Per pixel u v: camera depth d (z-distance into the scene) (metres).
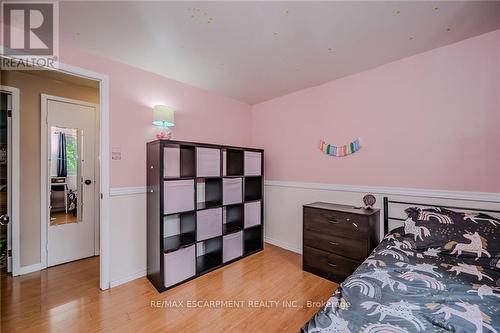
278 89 3.01
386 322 0.90
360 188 2.50
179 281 2.22
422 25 1.68
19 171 2.38
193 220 2.41
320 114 2.85
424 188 2.10
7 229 2.35
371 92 2.41
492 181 1.79
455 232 1.65
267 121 3.47
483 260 1.47
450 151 1.96
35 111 2.50
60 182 2.70
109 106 2.18
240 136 3.50
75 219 2.79
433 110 2.04
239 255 2.84
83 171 2.86
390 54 2.11
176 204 2.23
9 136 2.33
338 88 2.67
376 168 2.39
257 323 1.69
